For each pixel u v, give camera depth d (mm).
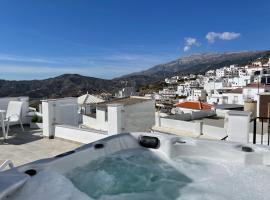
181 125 12547
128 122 9586
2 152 5336
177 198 3133
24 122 8031
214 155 3885
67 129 6176
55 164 3146
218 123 13961
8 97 8258
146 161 4020
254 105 13984
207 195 3150
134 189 3295
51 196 2637
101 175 3475
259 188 3162
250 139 5945
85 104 14422
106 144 3977
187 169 3791
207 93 49500
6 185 2361
